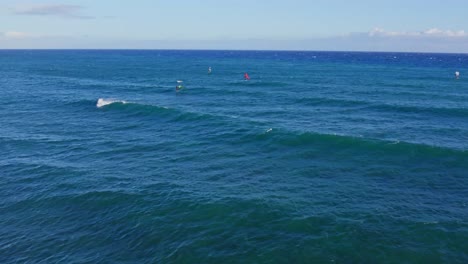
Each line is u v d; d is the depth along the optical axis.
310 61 159.00
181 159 25.39
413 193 19.61
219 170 23.19
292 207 17.94
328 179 21.61
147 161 25.05
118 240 15.61
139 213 17.66
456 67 112.19
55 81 75.81
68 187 20.80
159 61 164.62
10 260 14.41
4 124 35.94
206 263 13.79
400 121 37.12
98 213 17.92
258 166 23.84
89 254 14.69
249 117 38.94
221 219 16.91
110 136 31.56
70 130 33.69
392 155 25.47
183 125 34.84
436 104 45.50
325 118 38.72
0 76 84.56
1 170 23.47
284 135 30.03
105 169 23.55
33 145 28.95
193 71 103.56
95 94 56.38
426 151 25.73
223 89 61.19
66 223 17.12
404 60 166.00
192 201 18.61
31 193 20.19
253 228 16.16
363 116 39.69
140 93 58.31
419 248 14.61
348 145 27.52
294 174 22.41
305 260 13.93
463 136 31.25
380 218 16.86
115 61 164.88
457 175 21.97
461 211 17.53
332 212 17.44
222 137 30.56
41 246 15.34
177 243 15.13
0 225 17.05
